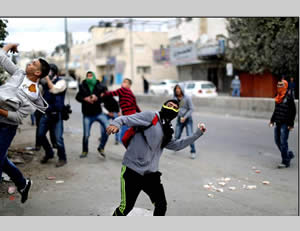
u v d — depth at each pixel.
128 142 3.66
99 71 51.22
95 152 8.05
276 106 6.89
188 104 7.81
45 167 6.60
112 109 8.73
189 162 7.43
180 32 33.91
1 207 4.58
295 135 10.34
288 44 20.44
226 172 6.64
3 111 3.83
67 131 11.05
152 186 3.67
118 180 5.87
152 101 20.86
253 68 23.56
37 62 4.09
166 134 3.61
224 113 16.42
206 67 31.11
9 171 4.33
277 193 5.39
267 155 8.09
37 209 4.54
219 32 28.09
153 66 42.94
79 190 5.33
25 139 9.34
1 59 4.08
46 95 6.39
